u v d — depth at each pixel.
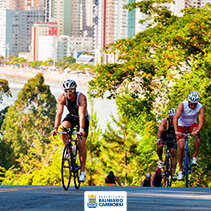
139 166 55.94
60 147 63.94
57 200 16.16
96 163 55.31
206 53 61.31
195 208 14.59
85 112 22.89
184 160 28.86
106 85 68.00
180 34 63.03
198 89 56.88
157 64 62.66
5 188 21.23
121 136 55.62
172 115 32.84
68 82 21.94
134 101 61.88
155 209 14.14
